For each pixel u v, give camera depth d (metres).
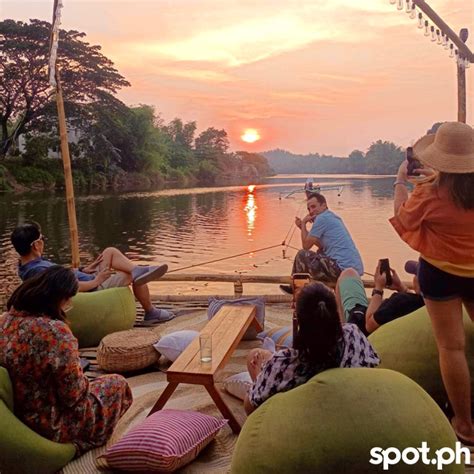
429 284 2.38
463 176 2.24
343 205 31.25
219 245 18.77
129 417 3.02
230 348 3.08
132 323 4.52
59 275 2.44
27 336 2.37
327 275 4.99
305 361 2.06
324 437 1.80
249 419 2.02
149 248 18.61
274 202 38.84
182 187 64.12
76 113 50.28
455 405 2.45
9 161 46.19
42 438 2.39
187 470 2.48
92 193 47.16
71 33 50.22
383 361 2.83
